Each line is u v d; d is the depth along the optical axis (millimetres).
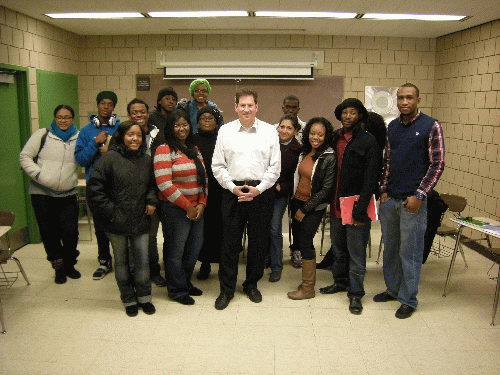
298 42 5980
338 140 3225
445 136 5797
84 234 5168
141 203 3029
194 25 5281
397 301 3396
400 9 4324
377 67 6070
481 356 2652
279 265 3809
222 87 6082
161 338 2836
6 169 4414
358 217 3027
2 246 4383
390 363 2576
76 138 3703
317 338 2848
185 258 3406
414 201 2943
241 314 3168
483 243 4754
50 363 2549
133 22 5105
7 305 3281
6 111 4406
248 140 3113
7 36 4297
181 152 3158
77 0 4027
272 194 3262
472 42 5125
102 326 2984
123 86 6113
